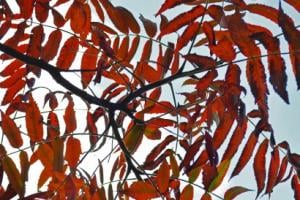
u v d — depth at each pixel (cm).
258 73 132
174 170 158
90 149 155
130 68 164
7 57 162
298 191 144
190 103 159
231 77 138
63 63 159
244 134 141
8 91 162
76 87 159
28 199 143
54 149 147
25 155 143
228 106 140
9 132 142
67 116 156
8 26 155
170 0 137
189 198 155
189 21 139
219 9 137
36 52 158
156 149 161
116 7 158
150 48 161
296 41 127
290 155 142
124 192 158
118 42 161
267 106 133
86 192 158
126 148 160
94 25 159
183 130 163
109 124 161
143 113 168
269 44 129
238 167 141
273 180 144
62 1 156
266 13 135
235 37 131
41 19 156
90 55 163
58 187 148
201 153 144
